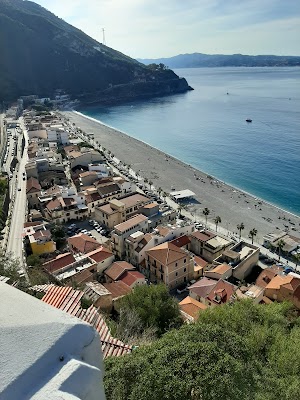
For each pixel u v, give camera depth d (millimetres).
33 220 97938
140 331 35000
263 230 107500
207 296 66625
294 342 26281
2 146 169625
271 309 35656
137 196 109438
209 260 87062
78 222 106000
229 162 172625
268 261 89312
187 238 90750
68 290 24516
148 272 79938
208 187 140375
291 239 97188
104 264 76562
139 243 83312
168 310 40844
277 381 19672
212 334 20656
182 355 17562
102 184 116375
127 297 44000
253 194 137625
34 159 140000
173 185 142250
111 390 16812
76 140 188875
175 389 15781
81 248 81688
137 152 186250
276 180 149000
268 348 25750
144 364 17469
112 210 101000
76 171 139625
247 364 19750
